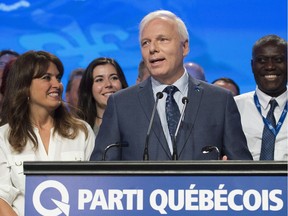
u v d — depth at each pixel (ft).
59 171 11.23
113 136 16.51
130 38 31.83
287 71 20.40
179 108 16.46
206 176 11.07
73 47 31.94
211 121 16.37
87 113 22.20
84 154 17.40
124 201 11.14
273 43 20.34
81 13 31.94
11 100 17.13
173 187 11.10
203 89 16.79
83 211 11.18
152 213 11.09
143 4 31.83
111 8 31.86
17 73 17.24
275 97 20.43
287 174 11.00
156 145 15.93
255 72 20.59
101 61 22.41
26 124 17.07
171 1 31.81
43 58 17.29
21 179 16.52
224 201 11.03
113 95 17.06
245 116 20.65
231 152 16.34
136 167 11.16
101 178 11.19
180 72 16.67
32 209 11.18
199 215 11.03
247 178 11.04
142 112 16.42
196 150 15.98
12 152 16.75
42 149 17.01
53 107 17.19
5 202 15.85
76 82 25.93
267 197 11.00
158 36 16.28
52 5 31.91
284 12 31.40
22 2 31.89
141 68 24.63
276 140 20.11
